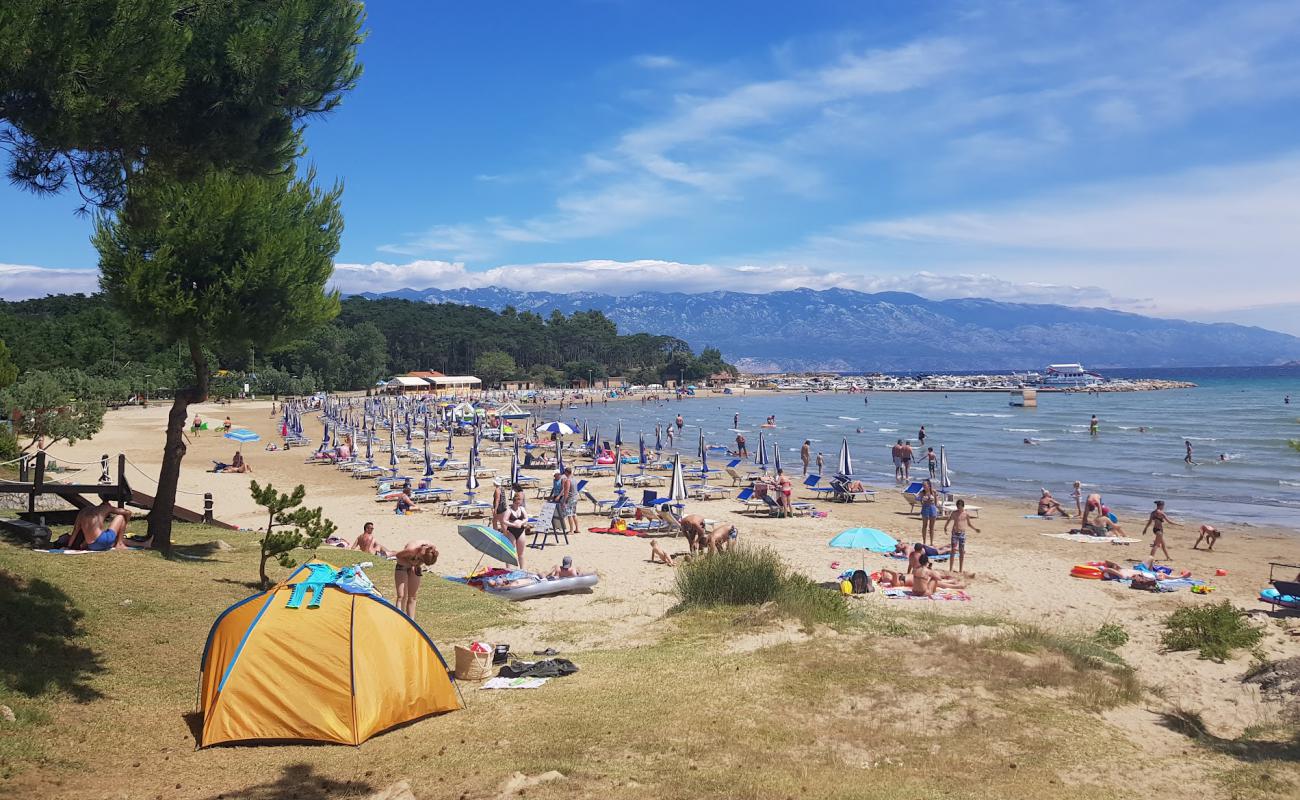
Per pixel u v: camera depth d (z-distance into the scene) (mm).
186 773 6848
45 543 13688
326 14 9828
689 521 19609
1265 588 17891
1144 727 9367
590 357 197875
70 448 45188
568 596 16172
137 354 98500
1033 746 8328
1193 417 85062
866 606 15164
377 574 16156
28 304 133375
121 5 7297
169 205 11859
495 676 10305
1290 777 7805
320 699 7887
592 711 8750
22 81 6992
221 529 19078
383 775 6895
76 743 7086
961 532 19531
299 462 45156
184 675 9250
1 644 8562
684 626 12820
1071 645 12352
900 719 8891
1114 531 25750
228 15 9391
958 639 11883
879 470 45469
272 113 9547
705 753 7609
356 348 139375
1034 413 99562
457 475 39625
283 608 8336
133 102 7633
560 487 24094
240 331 13195
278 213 14039
